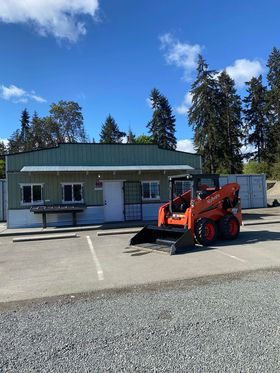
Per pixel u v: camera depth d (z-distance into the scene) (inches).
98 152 783.7
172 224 462.6
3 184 954.7
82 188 764.6
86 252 434.9
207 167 1863.9
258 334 167.2
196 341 162.6
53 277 312.0
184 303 219.3
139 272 315.3
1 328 192.1
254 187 1109.7
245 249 404.5
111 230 633.6
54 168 723.4
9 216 721.6
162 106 2362.2
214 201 461.1
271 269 305.9
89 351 158.2
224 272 301.3
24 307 228.8
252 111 2262.6
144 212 803.4
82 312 212.7
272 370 134.6
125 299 235.5
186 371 136.6
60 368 143.7
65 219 745.0
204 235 431.5
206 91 1865.2
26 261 392.8
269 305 208.1
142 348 158.2
